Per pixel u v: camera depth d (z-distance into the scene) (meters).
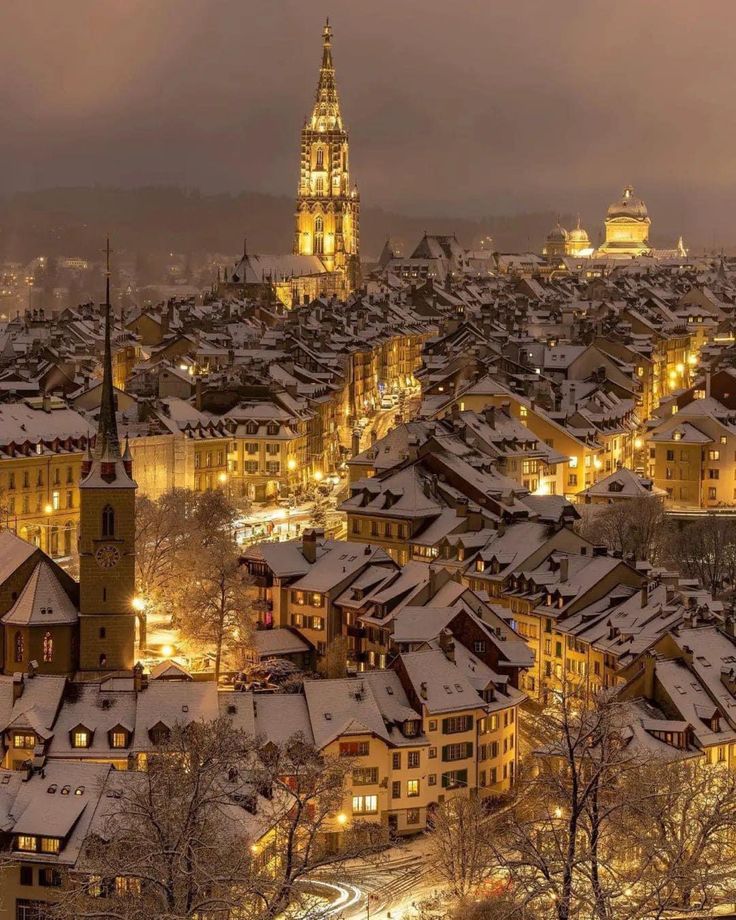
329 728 177.62
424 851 171.50
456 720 183.25
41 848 154.62
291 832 135.88
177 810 136.62
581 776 140.88
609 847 140.12
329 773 158.75
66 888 146.25
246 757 155.62
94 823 155.75
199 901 129.25
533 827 147.75
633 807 133.88
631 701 183.88
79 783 159.88
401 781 179.38
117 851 136.25
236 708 177.50
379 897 158.00
